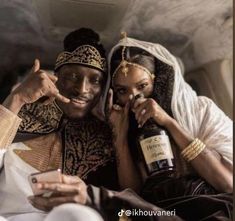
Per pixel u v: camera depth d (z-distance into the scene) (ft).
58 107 4.54
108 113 4.53
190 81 5.42
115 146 4.40
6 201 3.97
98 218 3.39
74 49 4.50
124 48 4.45
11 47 5.20
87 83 4.49
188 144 4.01
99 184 4.30
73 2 4.54
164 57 4.45
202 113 4.42
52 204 3.47
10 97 4.05
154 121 4.11
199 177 4.06
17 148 4.25
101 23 4.91
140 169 4.32
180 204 3.83
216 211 3.72
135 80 4.38
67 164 4.30
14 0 4.59
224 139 4.23
